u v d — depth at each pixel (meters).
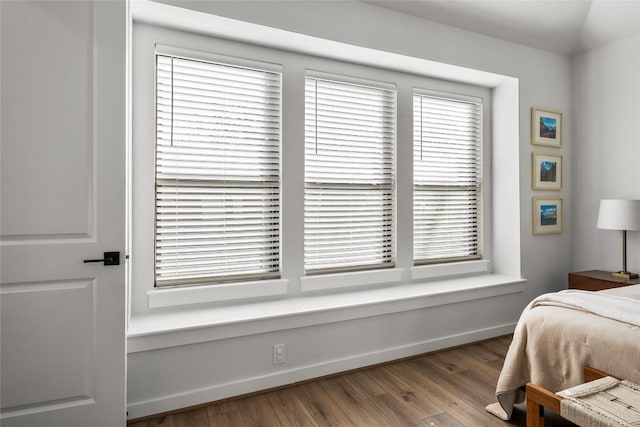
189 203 2.45
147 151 2.34
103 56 1.72
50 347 1.67
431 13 2.89
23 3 1.61
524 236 3.45
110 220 1.74
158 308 2.36
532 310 2.05
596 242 3.55
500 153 3.58
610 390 1.52
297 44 2.61
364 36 2.67
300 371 2.46
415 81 3.25
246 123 2.58
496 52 3.26
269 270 2.70
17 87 1.60
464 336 3.12
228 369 2.26
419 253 3.33
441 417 2.06
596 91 3.53
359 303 2.62
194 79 2.45
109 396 1.75
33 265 1.63
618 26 3.23
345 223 2.98
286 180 2.70
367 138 3.04
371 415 2.08
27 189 1.62
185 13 2.20
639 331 1.63
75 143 1.69
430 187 3.36
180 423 2.02
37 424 1.66
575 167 3.72
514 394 2.01
